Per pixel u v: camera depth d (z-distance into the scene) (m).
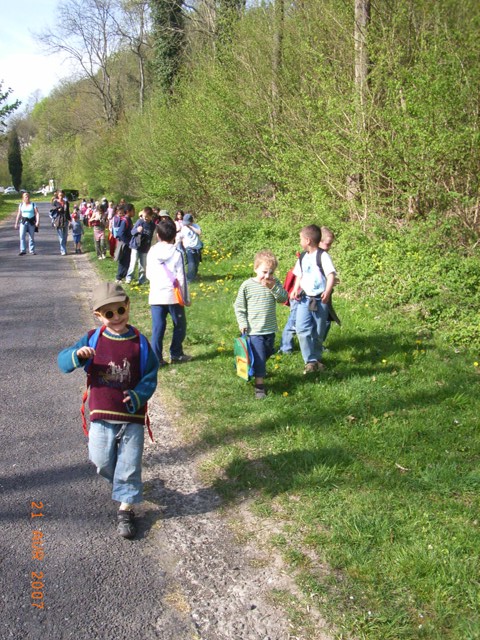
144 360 3.65
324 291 6.07
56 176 76.75
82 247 19.84
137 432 3.70
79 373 6.69
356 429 4.83
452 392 5.57
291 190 13.52
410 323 7.77
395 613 2.92
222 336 7.77
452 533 3.49
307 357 6.18
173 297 6.60
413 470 4.21
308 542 3.50
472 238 10.03
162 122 22.55
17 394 6.01
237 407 5.45
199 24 24.05
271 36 14.96
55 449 4.81
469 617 2.88
